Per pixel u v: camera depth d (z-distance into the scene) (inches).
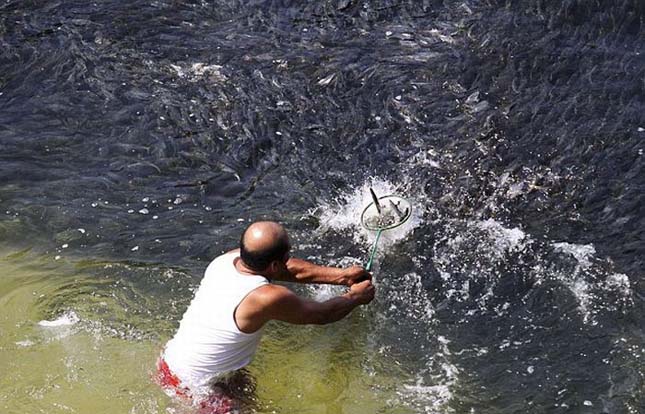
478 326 478.3
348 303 429.1
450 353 461.4
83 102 685.9
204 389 414.9
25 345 461.1
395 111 650.8
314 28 756.6
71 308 488.1
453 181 583.5
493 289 501.0
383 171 597.3
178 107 671.8
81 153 633.6
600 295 490.3
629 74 668.7
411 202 566.9
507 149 606.2
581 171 583.5
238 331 402.3
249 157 621.0
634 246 522.3
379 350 462.6
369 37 738.2
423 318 483.8
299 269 440.8
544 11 741.3
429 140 621.6
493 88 666.2
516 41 713.0
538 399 432.5
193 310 415.5
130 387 431.2
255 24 766.5
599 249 522.3
